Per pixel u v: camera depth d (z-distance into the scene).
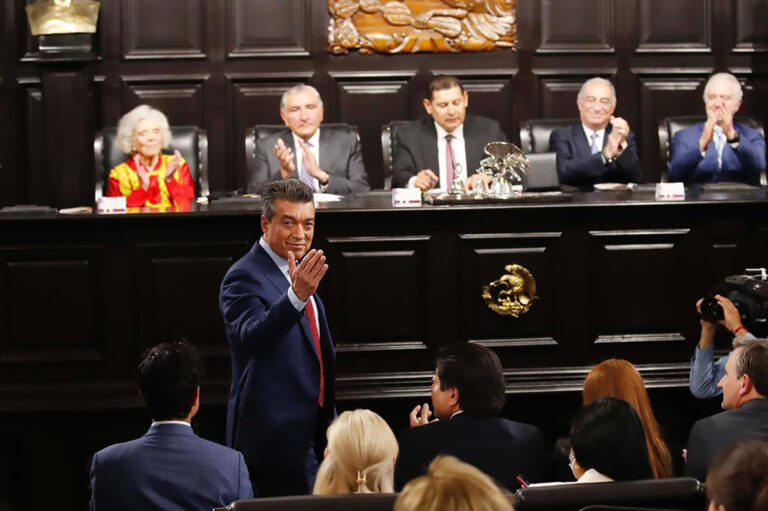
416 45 16.61
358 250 10.07
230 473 6.24
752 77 16.88
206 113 16.67
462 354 6.78
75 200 15.89
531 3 16.70
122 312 10.01
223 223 9.96
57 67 15.77
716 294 8.86
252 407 7.46
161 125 13.25
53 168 15.85
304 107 13.21
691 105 16.91
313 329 7.61
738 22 16.78
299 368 7.48
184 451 6.22
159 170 13.24
